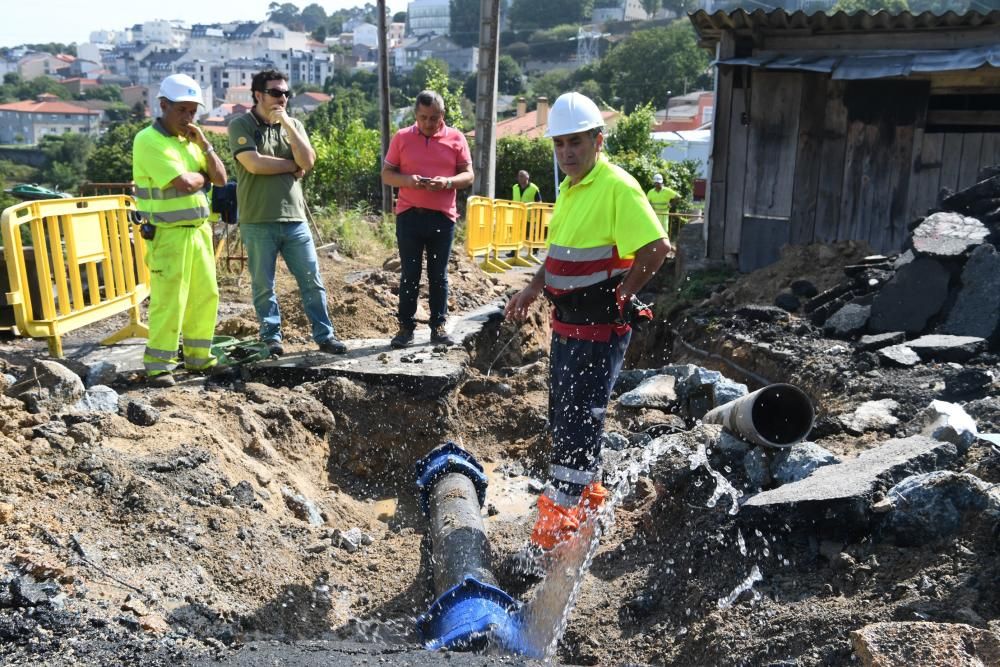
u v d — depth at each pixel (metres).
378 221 15.69
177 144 5.70
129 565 3.60
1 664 2.79
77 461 4.18
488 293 9.91
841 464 4.37
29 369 5.07
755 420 4.96
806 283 8.75
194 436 4.84
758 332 7.78
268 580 3.91
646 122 31.52
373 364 6.35
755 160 10.75
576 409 4.35
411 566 4.45
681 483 4.51
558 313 4.43
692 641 3.50
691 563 4.00
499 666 3.17
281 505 4.78
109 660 2.89
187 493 4.29
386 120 20.06
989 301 6.80
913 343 6.59
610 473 5.16
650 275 4.11
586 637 3.76
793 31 10.44
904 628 2.87
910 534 3.68
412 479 5.89
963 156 10.05
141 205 5.68
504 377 7.51
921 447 4.29
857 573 3.59
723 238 11.04
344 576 4.25
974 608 3.14
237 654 3.11
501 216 13.90
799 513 3.86
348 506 5.27
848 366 6.54
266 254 6.34
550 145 29.55
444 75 30.41
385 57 19.72
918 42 10.12
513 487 5.73
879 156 10.31
